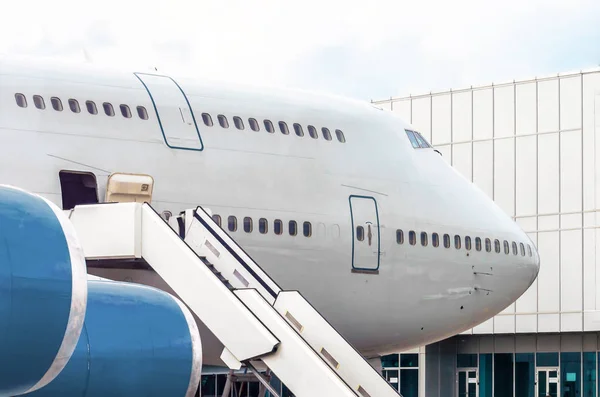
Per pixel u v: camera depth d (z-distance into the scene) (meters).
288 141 30.09
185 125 28.05
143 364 16.03
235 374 28.72
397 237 32.12
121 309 16.17
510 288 35.66
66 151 25.94
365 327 32.06
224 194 28.33
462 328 34.81
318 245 30.17
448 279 33.59
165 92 28.25
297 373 22.23
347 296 31.11
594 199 58.53
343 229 30.73
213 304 22.64
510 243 35.69
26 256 13.47
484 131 61.72
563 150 59.50
